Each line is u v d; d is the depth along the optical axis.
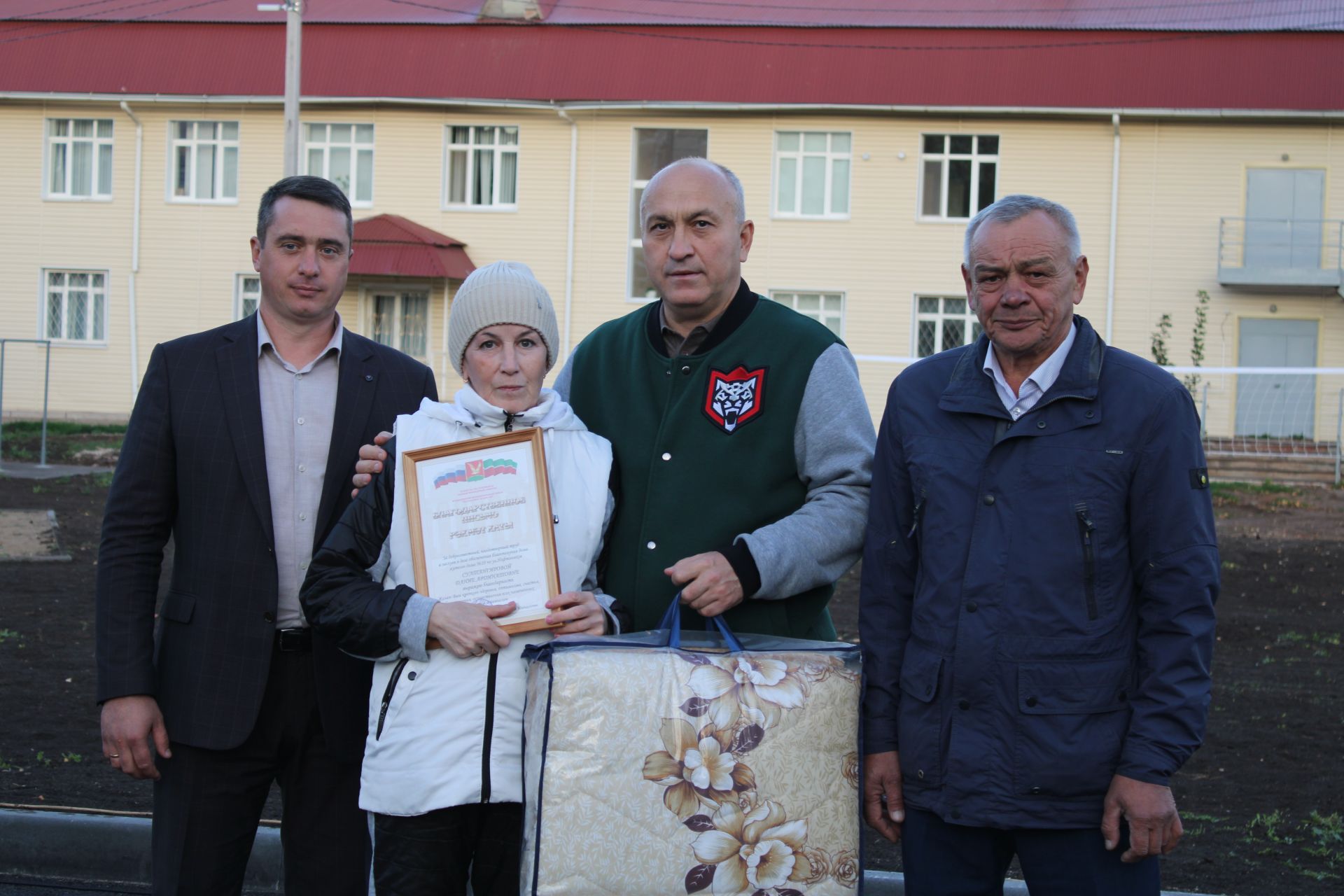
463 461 3.04
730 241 3.25
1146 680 2.80
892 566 3.06
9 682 7.25
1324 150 22.89
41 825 4.67
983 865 2.92
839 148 24.38
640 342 3.46
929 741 2.89
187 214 25.66
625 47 24.84
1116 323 23.61
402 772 2.91
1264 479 20.25
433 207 25.16
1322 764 6.39
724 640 2.92
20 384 25.97
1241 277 22.72
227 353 3.45
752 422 3.24
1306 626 10.38
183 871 3.31
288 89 20.66
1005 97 23.42
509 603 2.95
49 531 12.63
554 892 2.64
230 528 3.34
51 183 26.05
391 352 3.64
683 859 2.68
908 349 24.20
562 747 2.68
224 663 3.30
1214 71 23.14
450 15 26.47
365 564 3.09
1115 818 2.75
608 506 3.22
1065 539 2.82
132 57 25.72
